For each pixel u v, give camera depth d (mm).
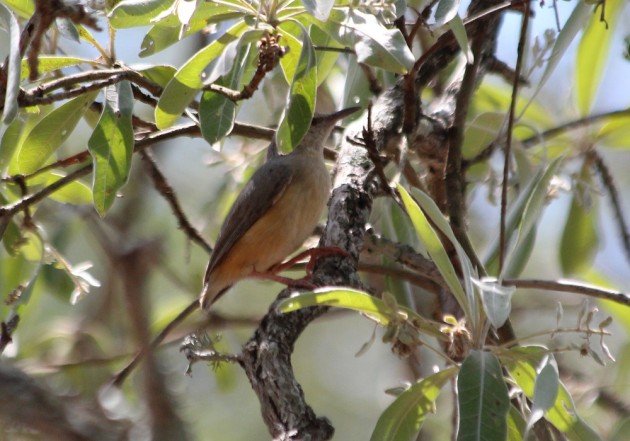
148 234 13375
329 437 6254
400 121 8789
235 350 13438
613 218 10633
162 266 12734
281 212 10016
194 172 14289
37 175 9297
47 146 8406
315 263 7883
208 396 13812
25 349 11617
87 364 10984
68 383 11242
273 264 10367
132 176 13117
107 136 7914
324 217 12445
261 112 13477
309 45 7086
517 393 7730
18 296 8703
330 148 11867
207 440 13617
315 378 14867
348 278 7605
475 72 9219
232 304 14320
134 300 11984
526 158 10039
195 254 13883
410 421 7188
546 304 12727
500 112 10258
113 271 13172
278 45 7340
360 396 14742
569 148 10633
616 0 10062
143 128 9953
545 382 6109
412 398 7145
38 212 11812
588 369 11734
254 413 14000
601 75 10531
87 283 9297
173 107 7387
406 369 12781
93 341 12000
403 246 9062
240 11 7457
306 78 7137
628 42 8500
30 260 9820
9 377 7414
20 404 7289
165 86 8023
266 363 6645
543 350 6625
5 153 8406
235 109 7637
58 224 12039
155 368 10156
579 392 10188
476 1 9453
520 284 8664
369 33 7113
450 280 6852
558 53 8102
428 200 6859
